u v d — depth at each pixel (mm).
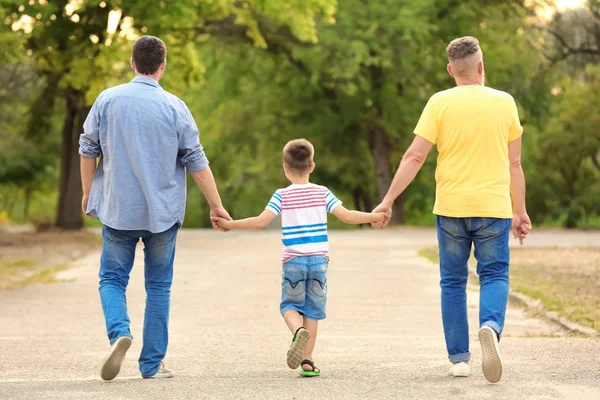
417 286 31328
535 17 87375
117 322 13383
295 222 14453
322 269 14453
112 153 13734
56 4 54375
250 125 97375
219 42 86438
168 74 62219
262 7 61625
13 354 16969
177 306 25828
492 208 13703
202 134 98375
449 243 13977
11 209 152875
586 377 13633
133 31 58156
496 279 13734
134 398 12102
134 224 13719
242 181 111812
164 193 13836
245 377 14148
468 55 14109
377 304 26266
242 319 23000
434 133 13992
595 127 96312
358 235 67750
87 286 31547
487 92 14039
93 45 56406
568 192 100500
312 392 12539
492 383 13133
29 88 72125
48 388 12883
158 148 13766
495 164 13852
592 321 20906
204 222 132000
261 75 95188
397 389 12719
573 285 28797
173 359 16391
